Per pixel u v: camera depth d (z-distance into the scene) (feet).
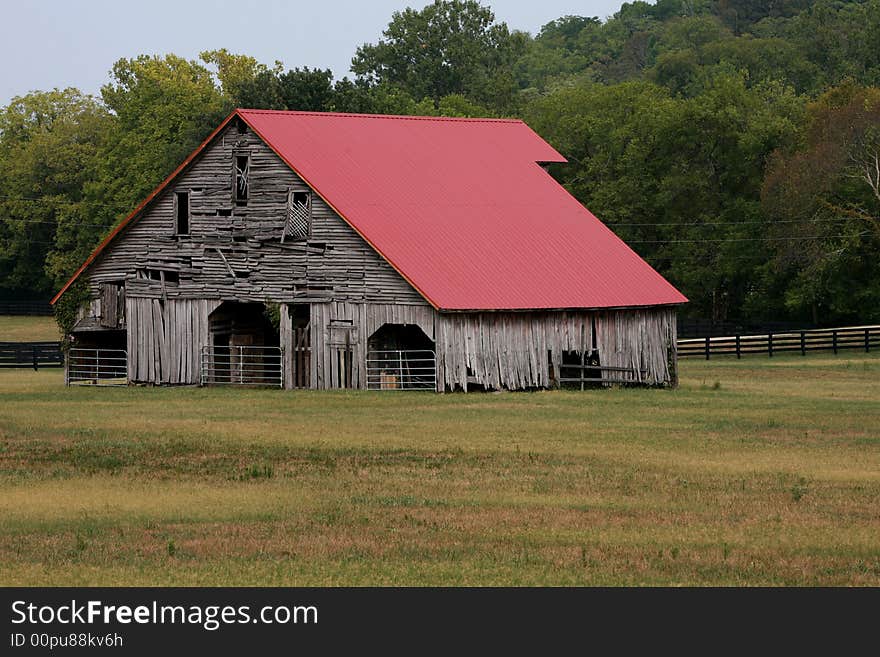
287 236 334.24
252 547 138.51
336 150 345.51
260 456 205.67
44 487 176.45
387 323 319.06
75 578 127.54
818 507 160.66
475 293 314.35
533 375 322.96
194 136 637.71
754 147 592.19
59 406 289.33
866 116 549.54
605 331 335.88
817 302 578.66
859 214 543.39
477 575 128.16
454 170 361.10
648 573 128.77
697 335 569.64
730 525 149.79
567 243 348.59
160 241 356.59
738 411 276.62
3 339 627.05
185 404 292.20
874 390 335.47
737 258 586.04
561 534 144.56
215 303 347.36
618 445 219.20
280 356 336.49
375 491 172.76
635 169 616.39
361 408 280.10
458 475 186.39
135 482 180.45
